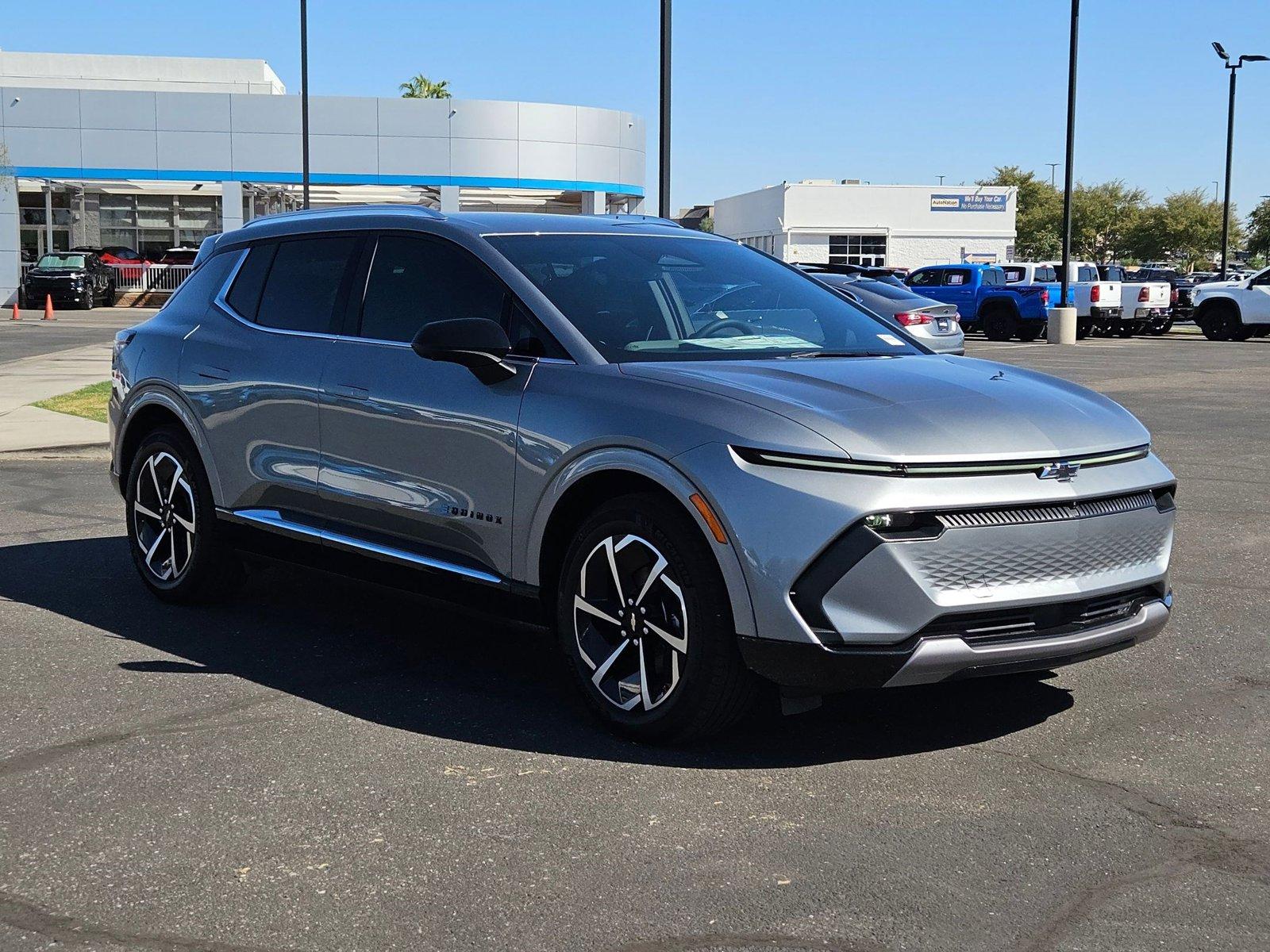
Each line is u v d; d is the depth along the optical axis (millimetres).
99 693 4734
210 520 5777
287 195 51469
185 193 49750
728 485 3828
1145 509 4145
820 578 3721
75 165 44250
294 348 5363
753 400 3984
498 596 4543
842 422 3854
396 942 2916
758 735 4277
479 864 3318
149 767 3988
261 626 5703
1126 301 33875
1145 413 14648
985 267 33469
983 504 3781
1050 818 3619
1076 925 2992
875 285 15516
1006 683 4867
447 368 4715
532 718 4461
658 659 4105
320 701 4656
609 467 4098
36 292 42469
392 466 4863
